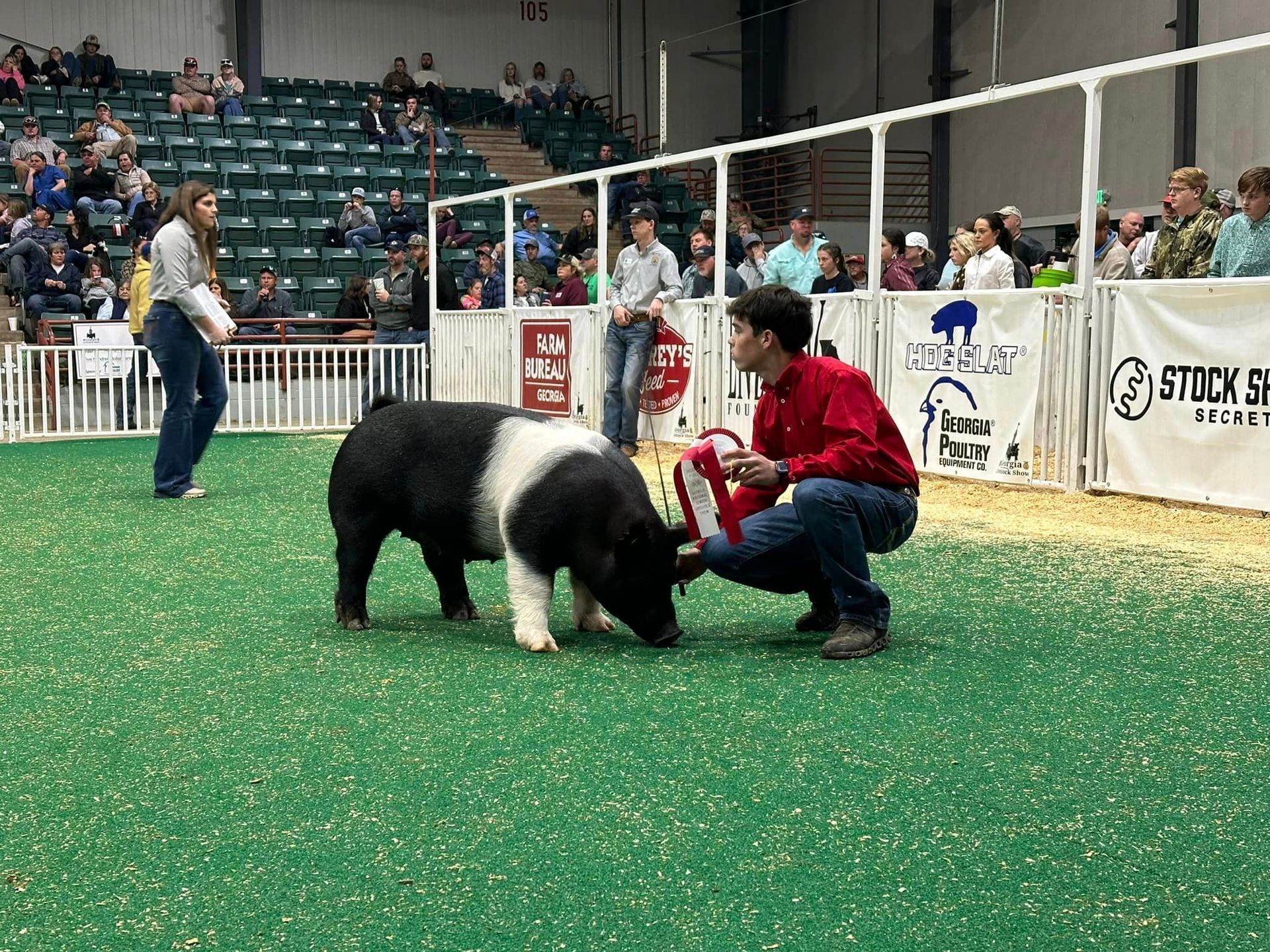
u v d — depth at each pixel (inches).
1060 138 747.4
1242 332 260.4
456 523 170.1
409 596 203.8
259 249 708.7
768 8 1040.2
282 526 273.4
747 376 378.0
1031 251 439.8
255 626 181.0
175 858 101.7
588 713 138.6
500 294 612.7
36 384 525.7
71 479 355.9
